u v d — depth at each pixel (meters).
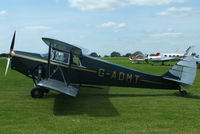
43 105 6.04
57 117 4.93
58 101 6.65
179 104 6.52
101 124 4.48
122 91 9.08
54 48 7.34
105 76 7.84
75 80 7.67
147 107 6.07
